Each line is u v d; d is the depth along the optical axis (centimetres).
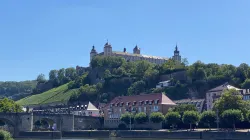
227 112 18912
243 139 16725
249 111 19625
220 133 17612
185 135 18950
